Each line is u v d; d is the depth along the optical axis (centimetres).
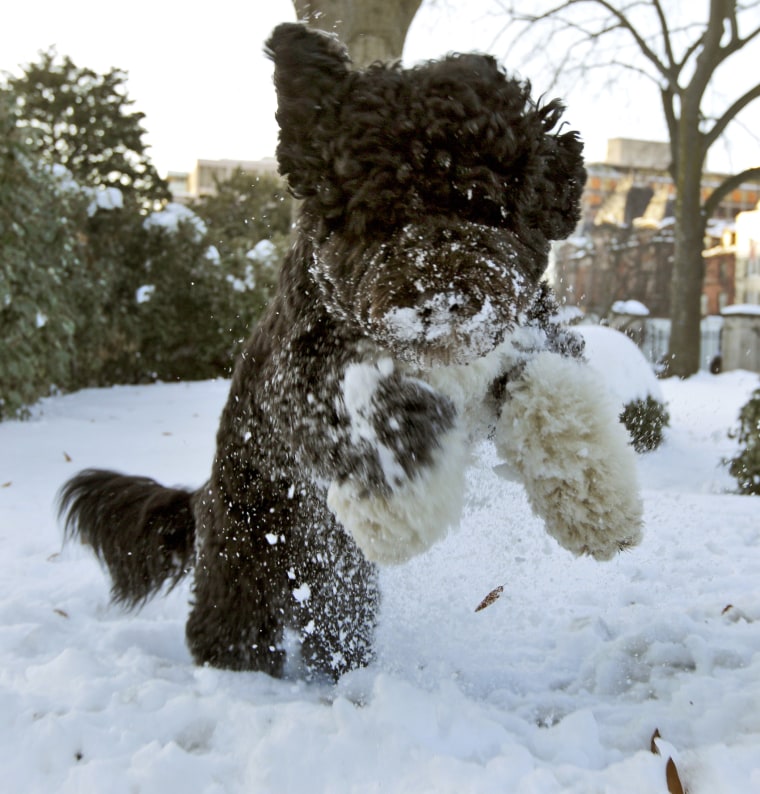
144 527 369
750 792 217
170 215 1584
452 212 239
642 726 270
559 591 414
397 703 260
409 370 262
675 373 1761
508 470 293
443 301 222
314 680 336
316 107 257
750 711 271
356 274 243
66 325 1070
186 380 1603
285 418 281
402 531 261
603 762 251
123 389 1391
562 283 432
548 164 266
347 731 250
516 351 291
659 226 3219
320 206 256
